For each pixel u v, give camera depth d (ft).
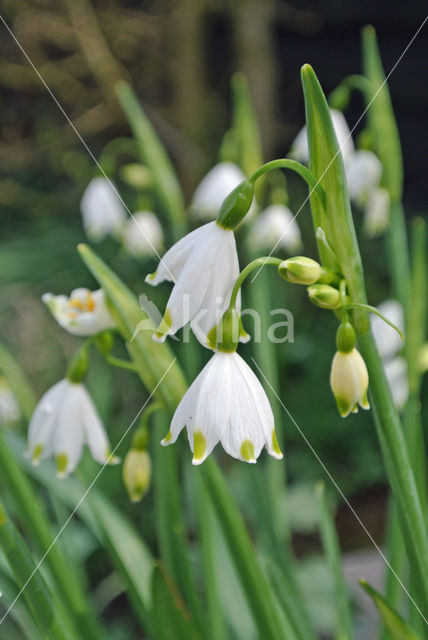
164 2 3.54
